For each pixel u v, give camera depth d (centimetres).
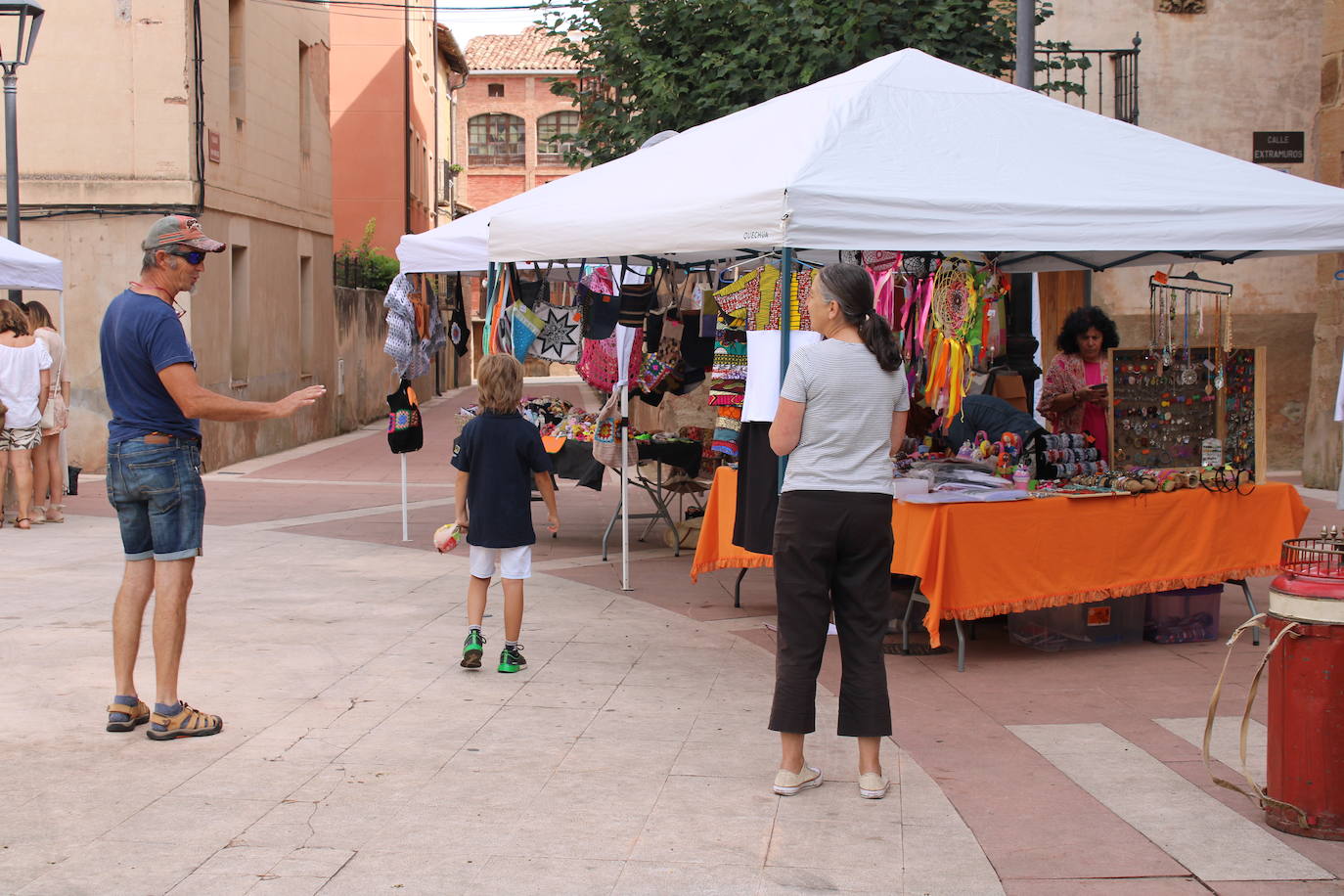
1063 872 404
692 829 437
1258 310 1495
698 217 647
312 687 611
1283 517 746
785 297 612
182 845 418
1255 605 841
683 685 623
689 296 1036
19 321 1108
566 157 1609
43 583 858
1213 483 717
